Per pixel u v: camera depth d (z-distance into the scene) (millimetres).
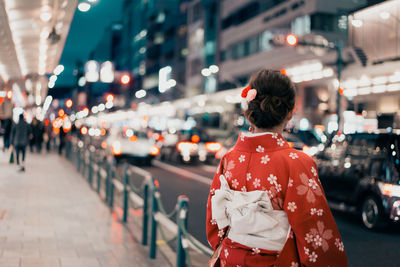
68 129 26812
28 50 15164
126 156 19078
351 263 5473
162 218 7789
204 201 10070
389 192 7000
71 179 13547
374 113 21562
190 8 56000
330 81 25078
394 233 7223
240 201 1676
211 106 37875
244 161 1751
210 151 20922
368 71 21406
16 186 11219
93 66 33375
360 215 7770
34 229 6457
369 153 7695
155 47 73375
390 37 20219
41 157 23125
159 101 70500
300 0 30594
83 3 9508
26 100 29297
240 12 41000
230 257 1721
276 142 1721
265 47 35656
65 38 12992
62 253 5230
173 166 19953
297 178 1604
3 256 4957
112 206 8656
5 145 22109
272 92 1763
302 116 27859
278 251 1628
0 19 9461
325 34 29344
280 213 1637
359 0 30359
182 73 61281
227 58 43875
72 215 7746
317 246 1549
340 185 8234
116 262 4969
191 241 3480
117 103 80312
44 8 9297
